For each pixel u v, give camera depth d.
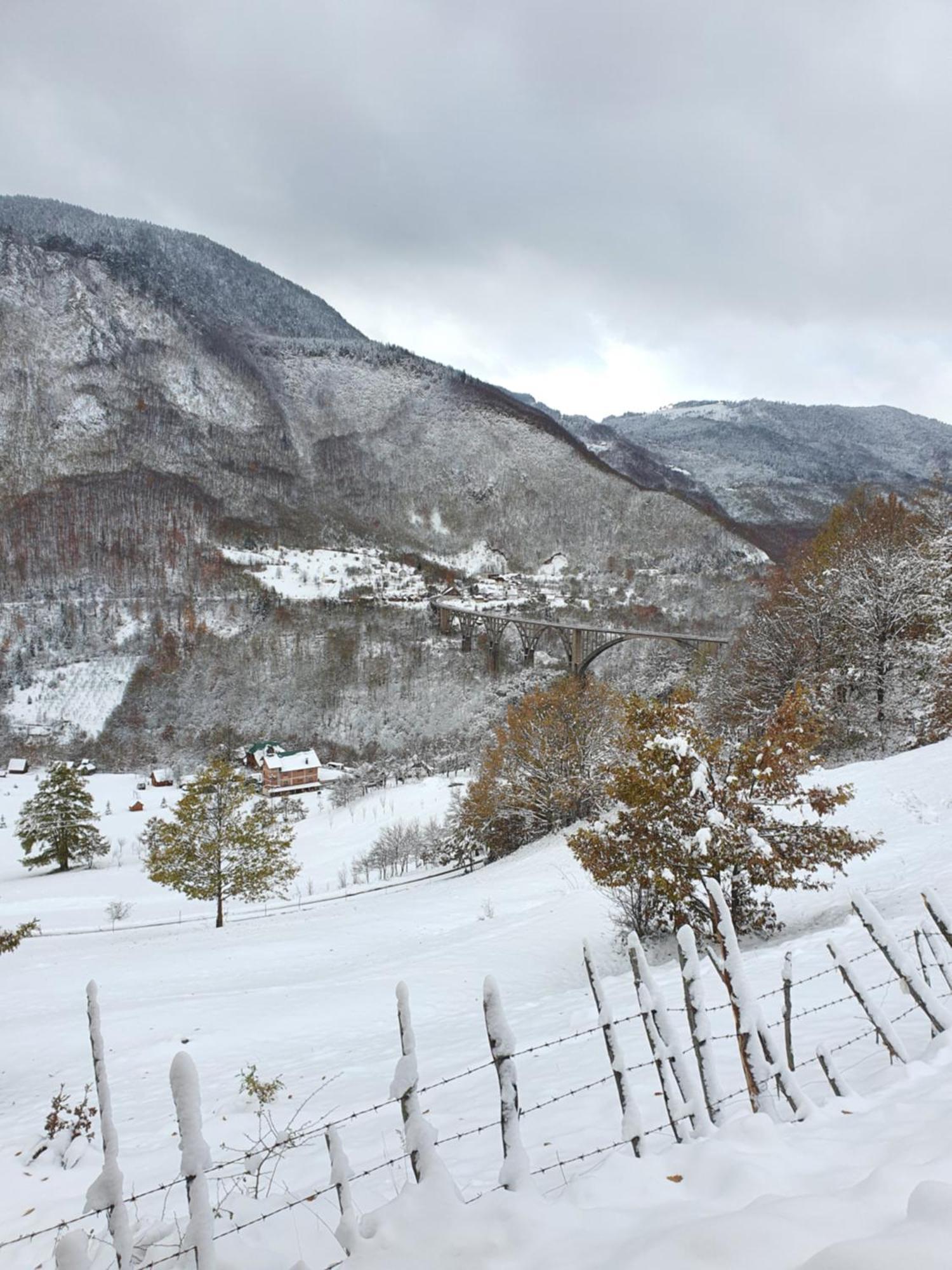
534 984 14.70
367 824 64.31
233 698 142.12
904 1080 4.04
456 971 16.09
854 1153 3.05
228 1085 9.63
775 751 13.50
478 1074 8.02
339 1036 12.16
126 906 43.62
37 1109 9.34
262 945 23.61
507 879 30.19
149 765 124.81
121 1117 8.62
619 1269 2.35
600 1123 5.22
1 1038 13.73
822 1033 6.47
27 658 155.62
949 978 5.22
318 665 151.12
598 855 14.03
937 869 13.38
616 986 11.80
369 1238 3.03
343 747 124.69
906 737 32.91
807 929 12.77
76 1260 2.89
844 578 35.56
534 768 39.62
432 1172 3.21
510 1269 2.60
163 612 179.38
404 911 27.30
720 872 12.92
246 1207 4.48
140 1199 5.51
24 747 129.25
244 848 33.94
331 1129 3.33
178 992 17.53
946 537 34.91
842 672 34.88
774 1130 3.33
